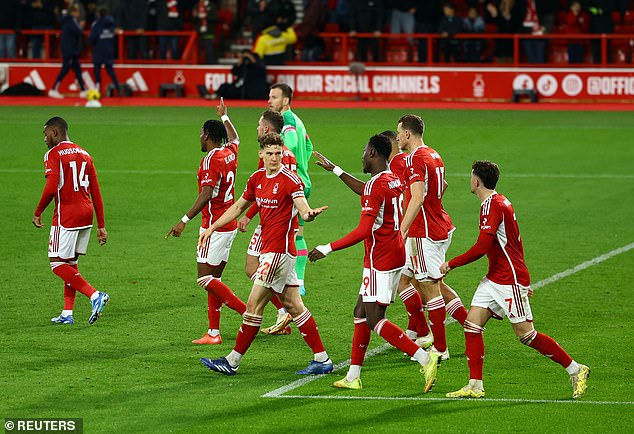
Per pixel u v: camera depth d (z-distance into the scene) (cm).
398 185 2922
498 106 10031
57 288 4112
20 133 8125
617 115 9356
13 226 5266
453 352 3362
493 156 7300
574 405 2820
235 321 3706
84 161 3612
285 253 3039
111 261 4569
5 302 3897
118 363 3191
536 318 3706
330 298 4000
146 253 4722
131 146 7656
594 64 10375
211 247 3394
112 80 10469
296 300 3080
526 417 2723
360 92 10612
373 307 2908
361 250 4844
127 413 2750
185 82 10744
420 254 3231
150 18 10969
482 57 10719
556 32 11219
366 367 3194
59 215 3591
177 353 3306
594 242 4941
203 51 11006
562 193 6131
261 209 3058
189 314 3769
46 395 2886
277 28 10538
